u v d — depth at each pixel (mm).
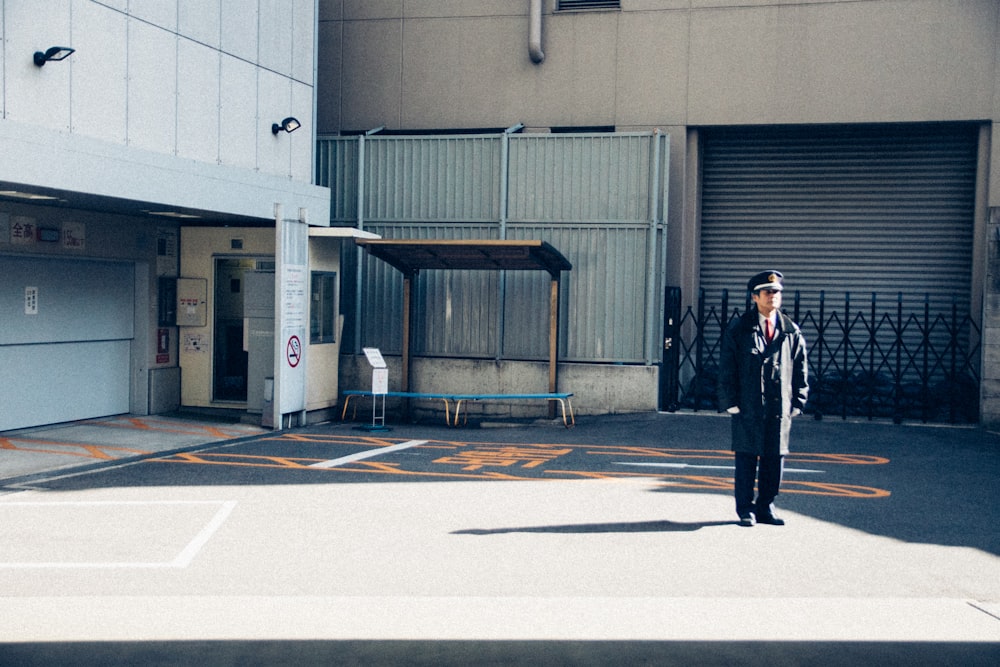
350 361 16500
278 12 14188
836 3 15555
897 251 16312
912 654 5000
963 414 15094
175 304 15359
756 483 9766
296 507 8492
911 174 16172
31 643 5086
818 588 6164
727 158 16906
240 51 13289
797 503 8812
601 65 16484
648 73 16297
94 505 8523
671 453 12070
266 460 11133
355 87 17453
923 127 15930
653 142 15281
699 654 4980
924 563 6789
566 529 7711
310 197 14688
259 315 14242
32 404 13047
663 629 5363
